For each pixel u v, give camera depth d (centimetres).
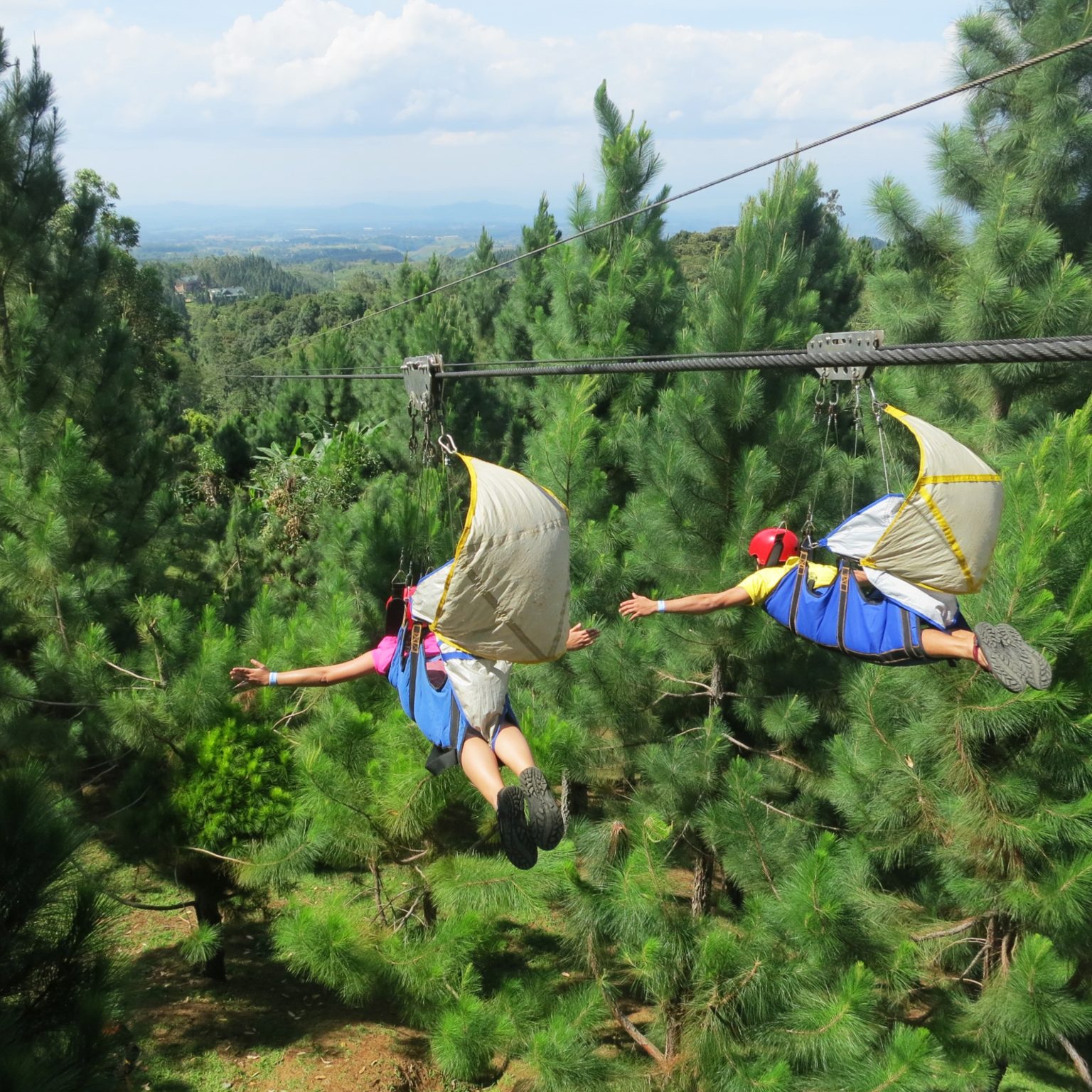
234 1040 946
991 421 1217
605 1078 743
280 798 887
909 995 778
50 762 1065
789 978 692
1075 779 691
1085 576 646
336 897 853
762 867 789
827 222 1766
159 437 1349
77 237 1341
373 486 1652
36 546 1078
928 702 719
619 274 1292
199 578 1585
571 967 1021
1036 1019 676
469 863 815
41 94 1262
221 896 974
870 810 782
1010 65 1204
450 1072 782
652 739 1056
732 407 952
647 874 735
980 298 1119
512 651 402
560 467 1110
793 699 979
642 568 1022
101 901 485
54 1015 465
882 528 493
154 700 910
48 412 1266
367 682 923
